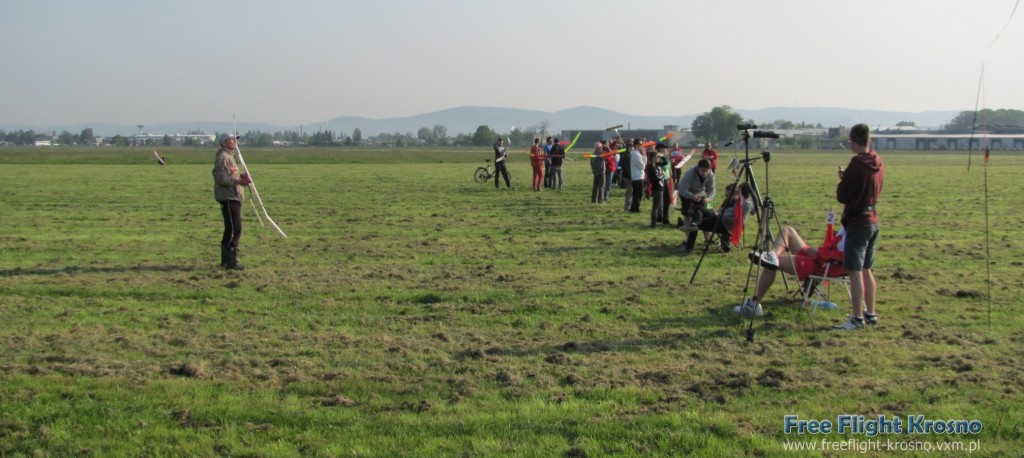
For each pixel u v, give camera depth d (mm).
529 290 11680
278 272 13375
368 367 7898
